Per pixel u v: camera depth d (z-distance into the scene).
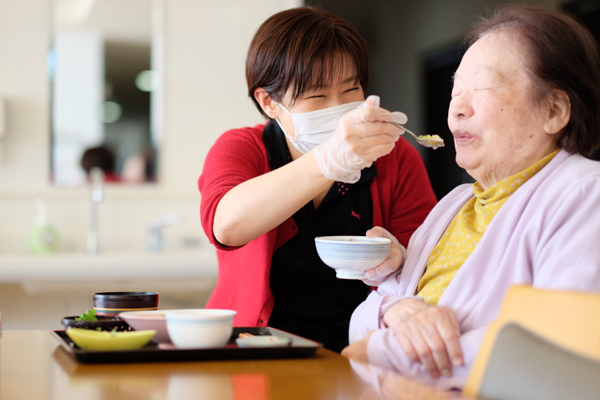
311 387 0.73
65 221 3.21
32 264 2.65
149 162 3.29
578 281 0.90
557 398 0.63
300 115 1.35
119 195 3.26
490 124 1.06
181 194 3.32
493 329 0.75
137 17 3.28
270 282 1.46
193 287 2.81
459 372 0.94
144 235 3.29
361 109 1.07
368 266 1.13
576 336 0.68
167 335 0.97
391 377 0.79
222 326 0.92
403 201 1.54
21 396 0.69
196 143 3.35
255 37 1.42
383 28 3.44
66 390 0.71
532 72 1.04
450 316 1.00
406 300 1.08
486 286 1.04
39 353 0.95
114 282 2.74
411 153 1.61
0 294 2.79
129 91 3.27
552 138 1.07
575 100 1.04
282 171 1.14
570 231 0.95
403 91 3.46
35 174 3.17
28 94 3.16
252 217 1.16
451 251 1.16
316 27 1.34
